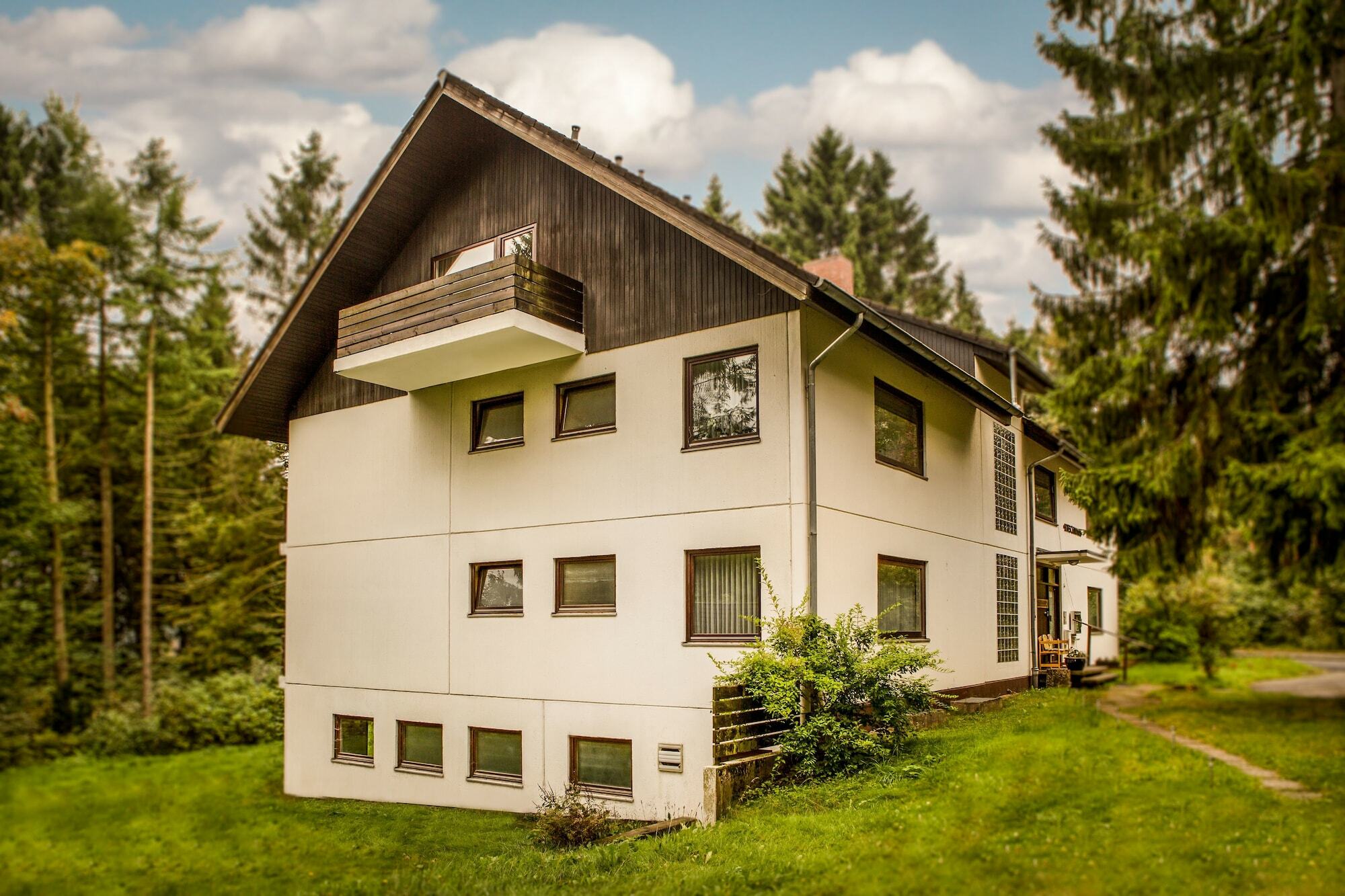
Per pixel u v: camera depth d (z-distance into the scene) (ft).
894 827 29.25
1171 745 38.91
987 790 32.42
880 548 45.44
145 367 91.50
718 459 41.34
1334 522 39.01
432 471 52.13
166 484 100.42
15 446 79.66
